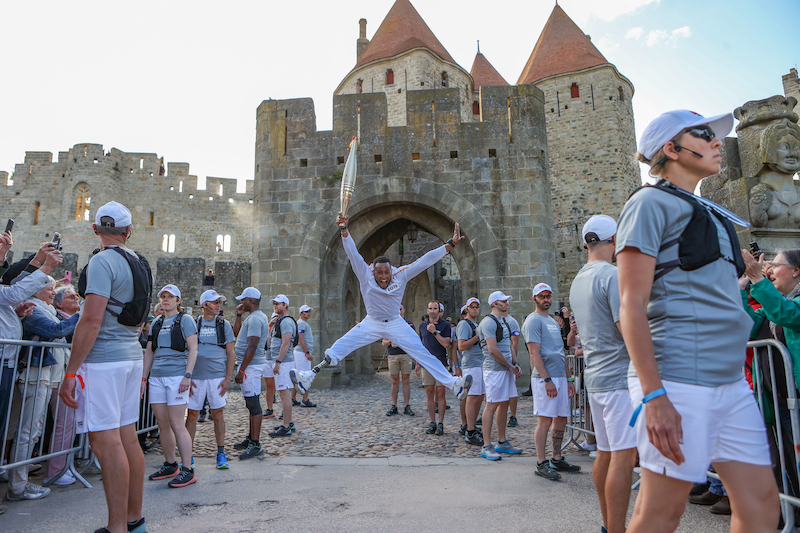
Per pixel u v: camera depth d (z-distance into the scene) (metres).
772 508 1.87
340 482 4.79
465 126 14.08
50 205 37.56
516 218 13.59
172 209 40.09
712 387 1.85
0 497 4.29
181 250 39.81
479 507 3.99
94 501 4.19
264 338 6.25
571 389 6.54
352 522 3.66
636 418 1.99
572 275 28.30
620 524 2.99
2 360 3.98
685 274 1.92
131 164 39.91
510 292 13.27
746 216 7.73
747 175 7.97
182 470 4.73
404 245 27.09
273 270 13.75
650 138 2.20
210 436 7.27
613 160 28.80
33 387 4.45
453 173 13.90
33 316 4.55
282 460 5.75
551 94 30.80
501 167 13.85
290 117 14.41
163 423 4.89
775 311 3.23
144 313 3.52
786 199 7.58
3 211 37.34
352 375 15.01
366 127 14.26
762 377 3.70
